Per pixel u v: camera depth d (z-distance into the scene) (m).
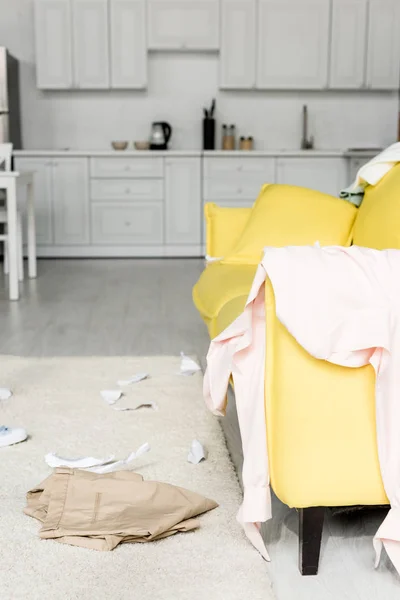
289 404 1.48
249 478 1.56
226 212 3.21
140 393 2.70
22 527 1.69
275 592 1.46
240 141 6.85
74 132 6.94
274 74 6.59
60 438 2.25
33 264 5.47
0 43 6.79
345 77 6.61
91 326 3.90
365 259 1.50
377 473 1.48
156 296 4.77
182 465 2.05
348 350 1.44
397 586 1.49
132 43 6.52
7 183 4.50
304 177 6.53
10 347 3.44
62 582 1.46
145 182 6.53
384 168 2.75
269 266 1.48
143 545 1.62
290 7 6.50
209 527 1.70
